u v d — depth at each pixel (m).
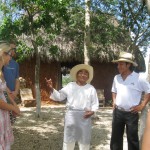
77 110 2.52
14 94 2.79
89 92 2.54
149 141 0.71
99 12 6.00
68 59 7.75
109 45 7.57
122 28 6.32
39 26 4.91
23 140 3.51
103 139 3.64
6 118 1.96
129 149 2.63
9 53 2.11
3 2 4.69
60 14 4.77
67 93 2.54
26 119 4.87
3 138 1.90
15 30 4.70
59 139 3.59
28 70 8.20
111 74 8.55
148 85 2.55
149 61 2.67
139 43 6.35
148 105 2.62
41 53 7.53
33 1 4.53
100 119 5.03
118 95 2.62
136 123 2.60
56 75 8.32
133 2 5.98
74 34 6.74
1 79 2.02
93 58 7.89
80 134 2.53
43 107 7.05
